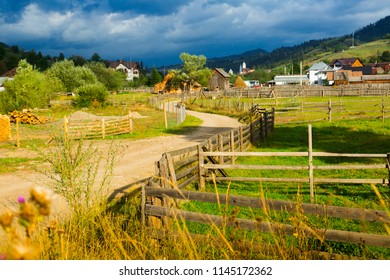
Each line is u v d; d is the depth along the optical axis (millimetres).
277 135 22594
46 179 12273
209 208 9109
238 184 11719
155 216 6754
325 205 4848
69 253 4387
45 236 4297
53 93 55969
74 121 27984
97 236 6066
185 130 27297
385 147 17156
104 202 7555
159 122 33188
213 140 12469
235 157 15062
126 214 8148
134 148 19141
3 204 9453
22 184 11742
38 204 1131
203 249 5082
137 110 49125
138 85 125688
